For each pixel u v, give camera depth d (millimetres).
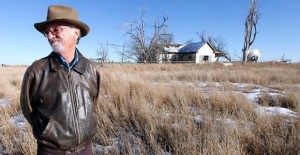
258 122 4352
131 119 4816
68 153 1791
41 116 1727
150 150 3602
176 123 4375
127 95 6375
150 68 23812
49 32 1721
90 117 1886
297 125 4289
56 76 1737
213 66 28219
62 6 1737
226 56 54406
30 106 1788
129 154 3285
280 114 4984
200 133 3803
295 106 6102
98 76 2059
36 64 1744
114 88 6957
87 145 1936
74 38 1808
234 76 13773
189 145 3420
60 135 1713
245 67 27453
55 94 1714
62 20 1687
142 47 42344
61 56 1766
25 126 4281
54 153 1748
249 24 38656
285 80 12508
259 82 11953
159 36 42125
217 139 3467
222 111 5457
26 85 1713
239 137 3740
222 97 6113
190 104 6137
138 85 7559
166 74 15531
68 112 1739
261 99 7254
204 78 13883
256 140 3664
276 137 3846
